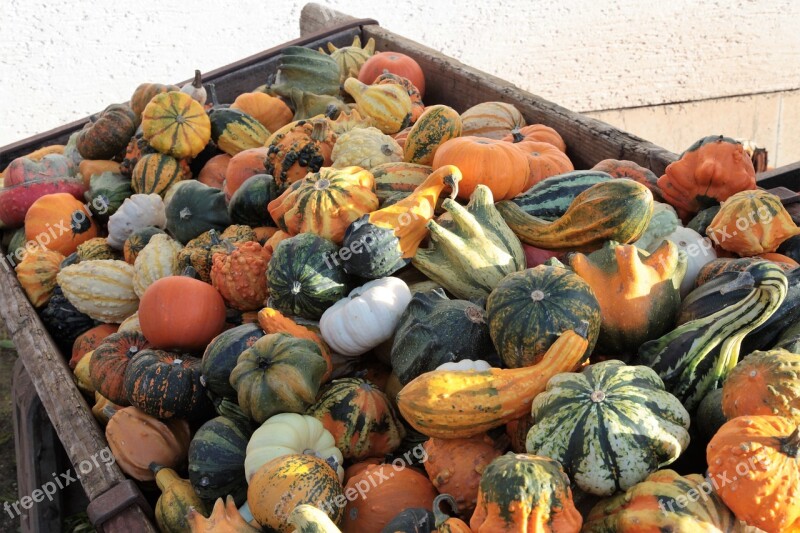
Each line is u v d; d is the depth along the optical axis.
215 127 1.32
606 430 0.66
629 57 2.44
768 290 0.70
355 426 0.82
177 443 0.89
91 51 2.12
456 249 0.88
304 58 1.41
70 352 1.16
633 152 1.11
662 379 0.74
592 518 0.67
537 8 2.36
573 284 0.77
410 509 0.70
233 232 1.08
